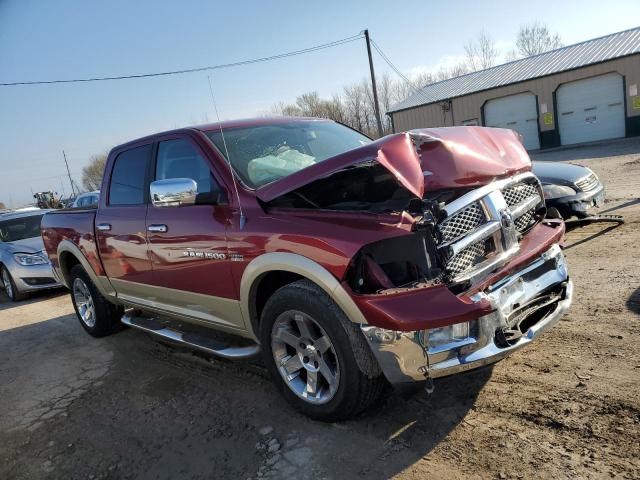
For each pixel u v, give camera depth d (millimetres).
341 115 40000
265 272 3100
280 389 3277
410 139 2787
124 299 4871
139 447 3197
